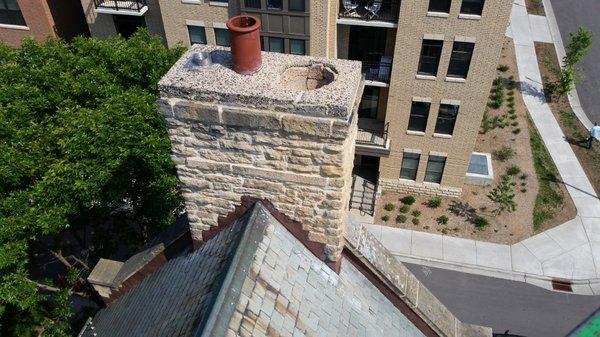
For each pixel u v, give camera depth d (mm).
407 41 21516
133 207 18141
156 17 24969
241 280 7703
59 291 17297
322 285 9016
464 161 25047
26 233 15055
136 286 11023
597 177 27344
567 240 24078
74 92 17016
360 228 10008
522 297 21922
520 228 24750
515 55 37062
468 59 21594
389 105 23828
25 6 25125
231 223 9203
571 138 30016
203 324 6840
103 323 10961
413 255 23797
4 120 15367
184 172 8680
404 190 27000
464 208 25938
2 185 14750
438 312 10539
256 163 8203
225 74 7871
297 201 8555
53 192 14625
